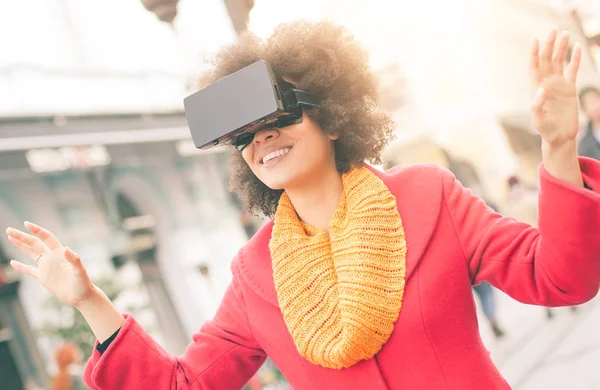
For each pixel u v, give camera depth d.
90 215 9.69
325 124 1.37
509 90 19.64
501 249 1.28
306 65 1.38
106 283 8.69
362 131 1.41
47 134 9.47
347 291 1.25
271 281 1.43
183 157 11.93
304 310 1.30
